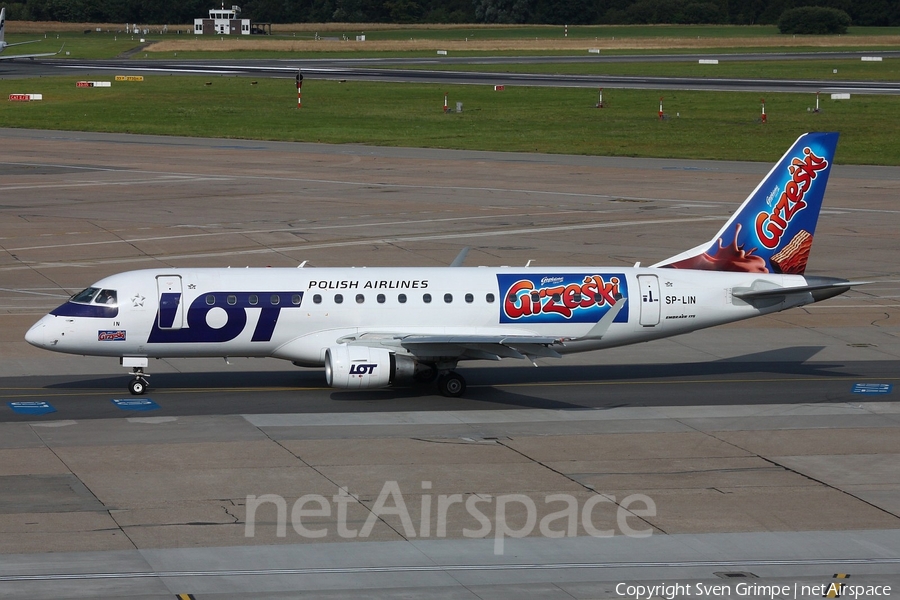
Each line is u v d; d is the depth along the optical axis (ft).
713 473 384.68
